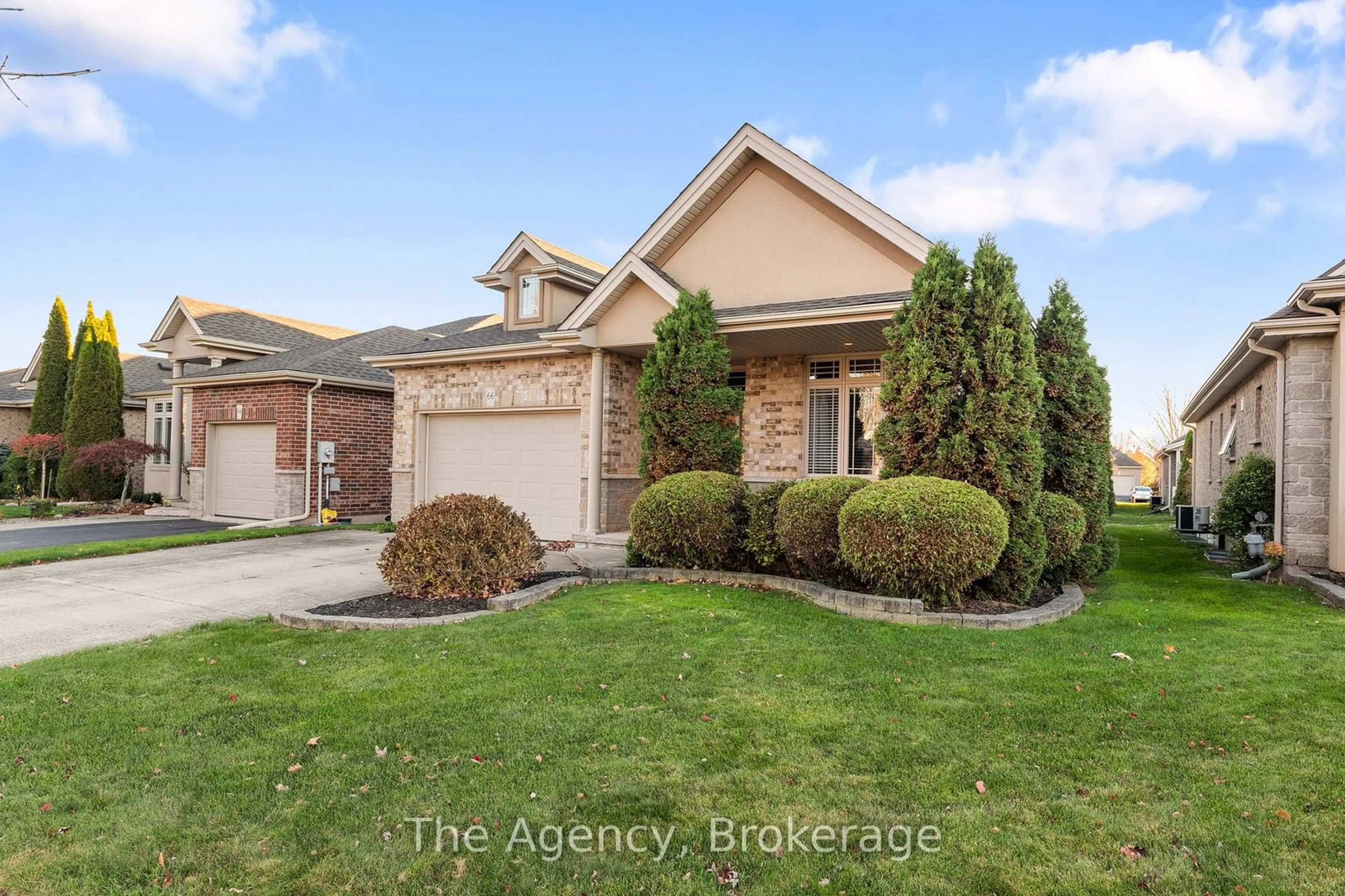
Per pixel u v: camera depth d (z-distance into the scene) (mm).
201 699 4859
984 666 5469
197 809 3447
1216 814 3346
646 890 2861
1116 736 4195
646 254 12250
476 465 14438
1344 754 3891
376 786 3660
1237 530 10477
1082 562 9102
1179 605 7887
